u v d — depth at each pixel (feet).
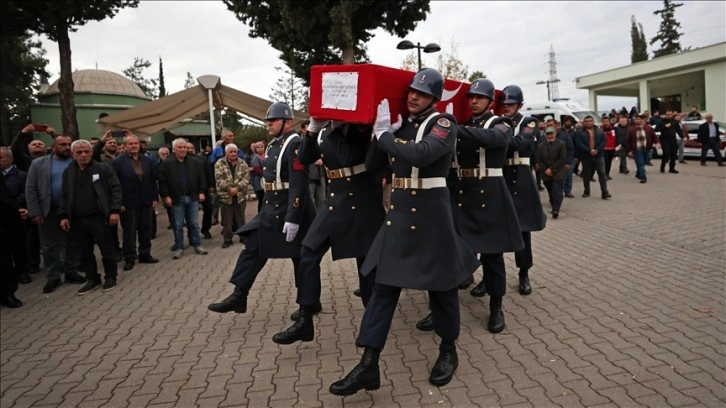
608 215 29.71
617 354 11.76
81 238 20.52
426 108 10.60
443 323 10.95
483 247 13.34
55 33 54.49
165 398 11.28
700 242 21.52
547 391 10.39
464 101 14.07
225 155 28.71
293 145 14.29
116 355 13.94
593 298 15.70
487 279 13.70
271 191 14.88
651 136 50.60
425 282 10.21
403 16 53.31
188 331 15.42
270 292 19.06
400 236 10.50
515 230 13.66
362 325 10.46
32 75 111.34
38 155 24.52
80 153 20.13
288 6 49.42
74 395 11.77
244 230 15.05
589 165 36.76
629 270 18.37
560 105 61.26
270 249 14.67
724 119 83.66
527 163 16.07
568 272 18.78
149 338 15.06
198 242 26.91
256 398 10.98
